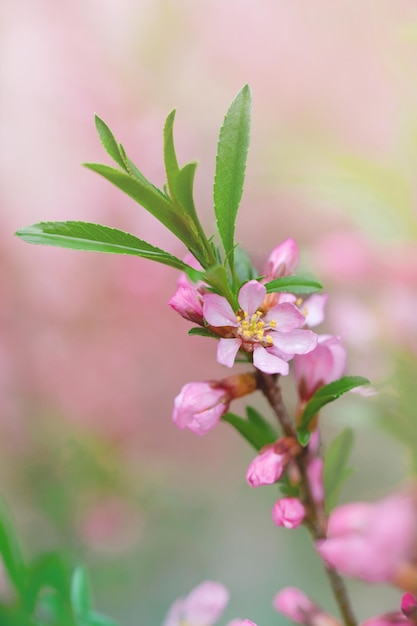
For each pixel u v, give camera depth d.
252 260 0.32
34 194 0.73
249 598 0.73
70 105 0.74
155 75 0.73
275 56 0.64
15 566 0.37
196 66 0.71
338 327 0.42
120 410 0.70
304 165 0.50
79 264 0.73
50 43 0.75
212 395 0.30
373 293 0.42
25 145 0.74
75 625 0.36
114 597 0.69
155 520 0.72
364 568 0.28
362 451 0.65
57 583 0.36
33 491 0.68
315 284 0.29
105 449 0.69
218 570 0.74
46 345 0.71
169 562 0.73
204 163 0.71
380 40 0.47
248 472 0.30
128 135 0.72
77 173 0.73
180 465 0.72
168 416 0.72
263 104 0.63
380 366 0.40
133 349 0.72
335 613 0.69
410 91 0.45
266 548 0.75
